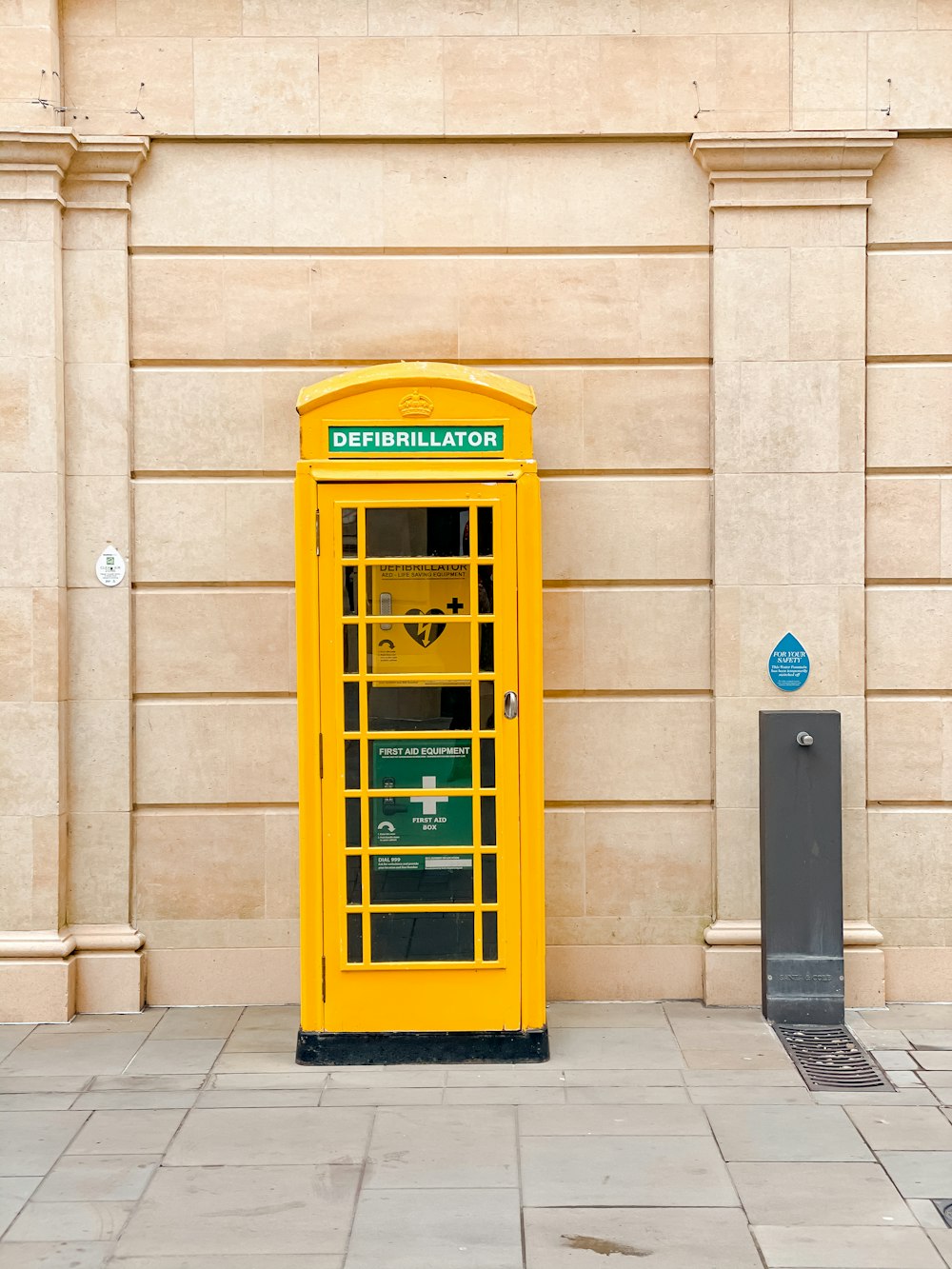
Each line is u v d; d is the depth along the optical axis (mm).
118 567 6605
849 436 6613
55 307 6465
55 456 6465
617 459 6672
